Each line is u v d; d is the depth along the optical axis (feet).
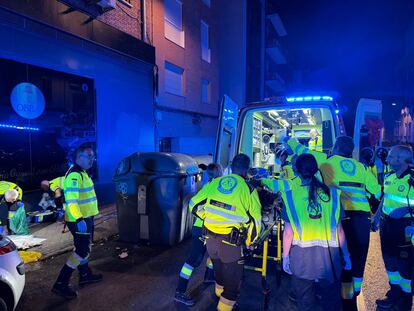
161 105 43.45
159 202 17.43
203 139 56.65
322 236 8.09
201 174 20.51
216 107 61.05
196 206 10.06
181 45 48.80
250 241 9.44
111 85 31.19
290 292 11.75
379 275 13.92
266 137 25.03
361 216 10.64
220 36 68.03
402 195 10.68
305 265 8.14
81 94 27.76
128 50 33.01
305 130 27.48
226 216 9.29
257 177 13.94
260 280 13.42
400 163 10.89
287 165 14.75
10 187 18.80
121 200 18.15
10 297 9.62
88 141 28.53
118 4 32.27
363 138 20.58
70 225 11.72
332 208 8.23
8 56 21.27
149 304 11.58
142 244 17.99
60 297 11.96
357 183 10.72
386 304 11.18
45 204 22.82
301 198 8.33
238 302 11.68
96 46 28.89
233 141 17.54
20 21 21.88
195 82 52.80
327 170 10.98
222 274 9.72
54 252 16.17
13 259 9.87
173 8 46.39
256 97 80.43
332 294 8.62
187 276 11.48
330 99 16.53
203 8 55.16
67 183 11.53
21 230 18.81
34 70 23.39
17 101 22.06
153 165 17.47
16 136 21.97
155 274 14.11
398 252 10.80
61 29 25.07
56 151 25.23
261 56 81.61
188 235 18.98
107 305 11.48
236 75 68.59
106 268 14.71
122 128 32.89
